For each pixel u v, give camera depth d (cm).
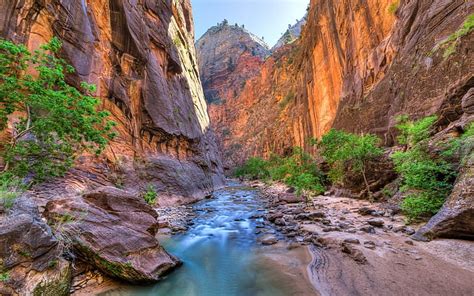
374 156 1647
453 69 1282
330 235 862
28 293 418
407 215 986
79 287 522
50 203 642
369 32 2748
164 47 2797
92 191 725
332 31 3750
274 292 525
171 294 534
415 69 1672
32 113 766
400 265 590
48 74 712
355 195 1728
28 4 1204
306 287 530
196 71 4641
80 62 1475
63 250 529
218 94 15900
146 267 596
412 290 481
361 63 2803
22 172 748
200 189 2525
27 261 439
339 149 1812
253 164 5934
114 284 555
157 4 2880
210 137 4666
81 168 1321
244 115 11438
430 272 545
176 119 2620
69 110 740
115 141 1673
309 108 4641
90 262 568
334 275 574
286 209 1509
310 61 4669
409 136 1252
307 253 740
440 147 927
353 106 2728
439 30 1572
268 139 7169
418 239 755
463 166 770
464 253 611
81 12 1555
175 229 1094
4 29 1099
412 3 2066
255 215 1413
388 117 1948
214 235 1029
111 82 1756
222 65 16600
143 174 1794
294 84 6612
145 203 801
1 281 395
